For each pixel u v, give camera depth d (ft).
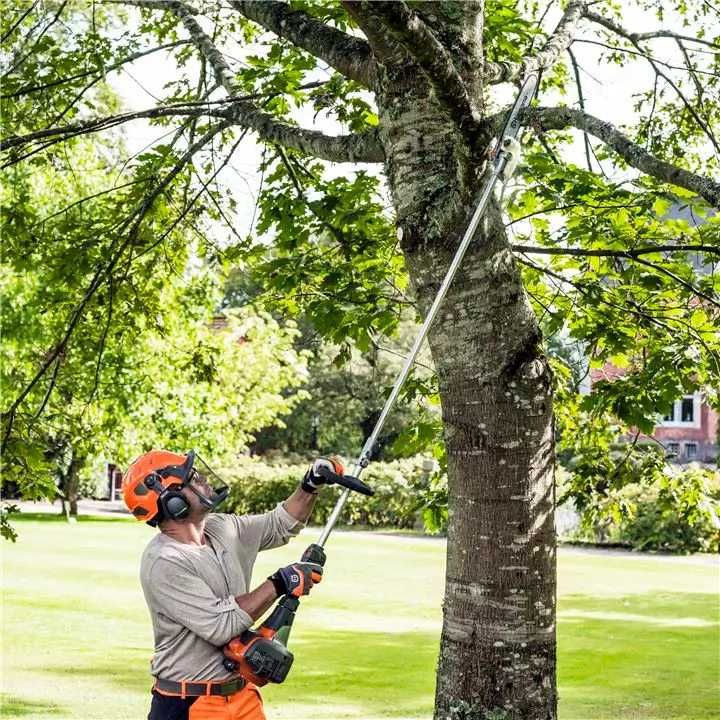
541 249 21.45
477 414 15.52
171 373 73.36
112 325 29.71
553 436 15.98
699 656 36.45
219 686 12.32
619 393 23.43
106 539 77.51
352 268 23.58
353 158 19.11
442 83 13.74
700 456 138.82
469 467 15.61
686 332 23.58
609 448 28.60
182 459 12.59
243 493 105.29
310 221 24.50
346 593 51.70
